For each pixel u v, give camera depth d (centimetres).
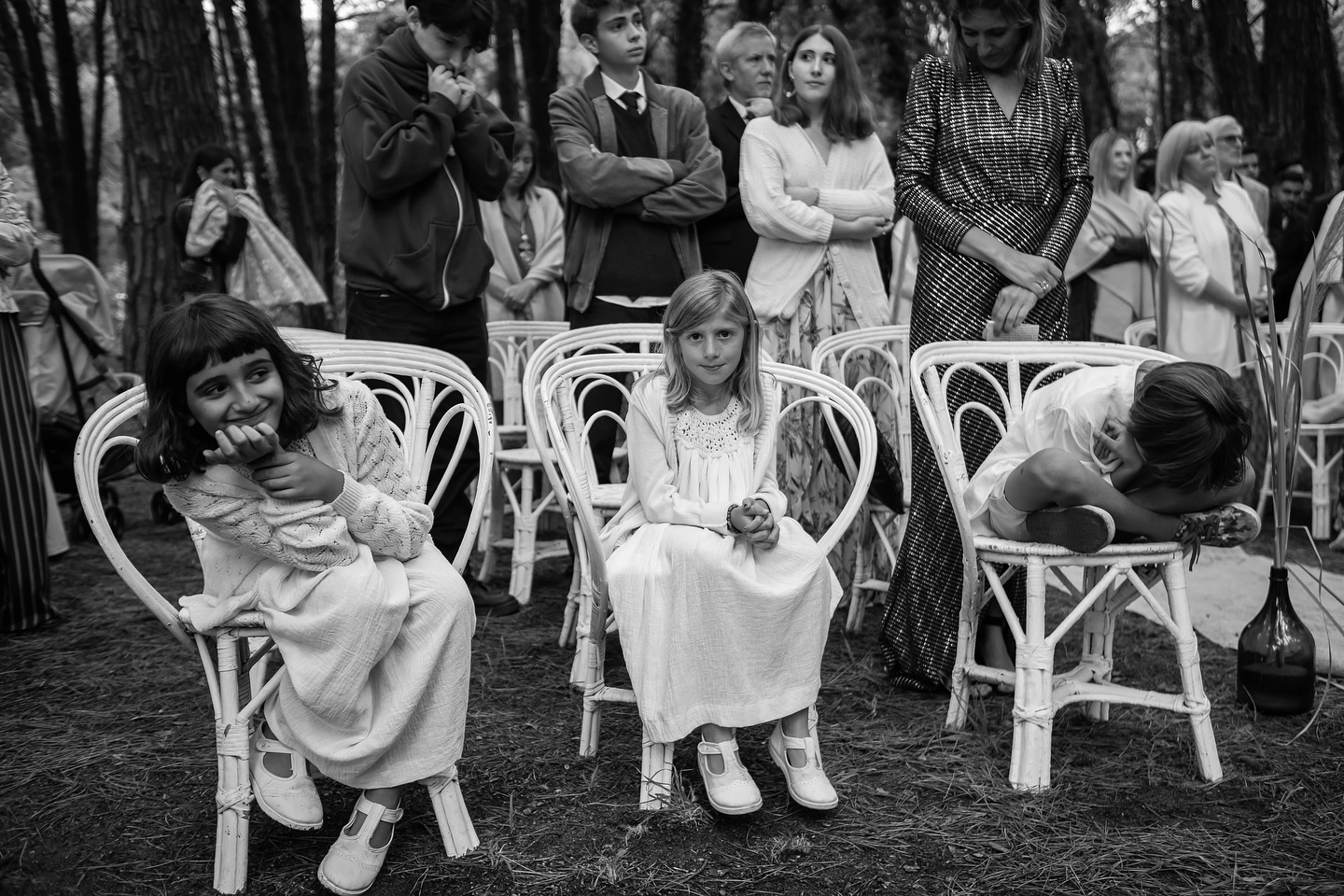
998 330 315
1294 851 229
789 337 416
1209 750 263
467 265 393
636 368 311
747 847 232
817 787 244
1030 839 235
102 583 451
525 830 240
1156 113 1463
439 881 219
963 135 324
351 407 231
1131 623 395
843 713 310
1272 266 580
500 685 331
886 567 423
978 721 297
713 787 241
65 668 350
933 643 320
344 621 207
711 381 255
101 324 550
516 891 216
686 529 245
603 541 262
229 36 1198
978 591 286
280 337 214
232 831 217
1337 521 554
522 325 490
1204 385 245
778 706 240
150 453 205
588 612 310
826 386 278
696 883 218
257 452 200
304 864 227
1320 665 338
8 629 389
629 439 264
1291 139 898
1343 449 536
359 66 381
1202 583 442
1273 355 305
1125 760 277
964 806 251
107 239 2048
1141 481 270
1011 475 267
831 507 415
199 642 220
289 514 208
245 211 625
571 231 433
